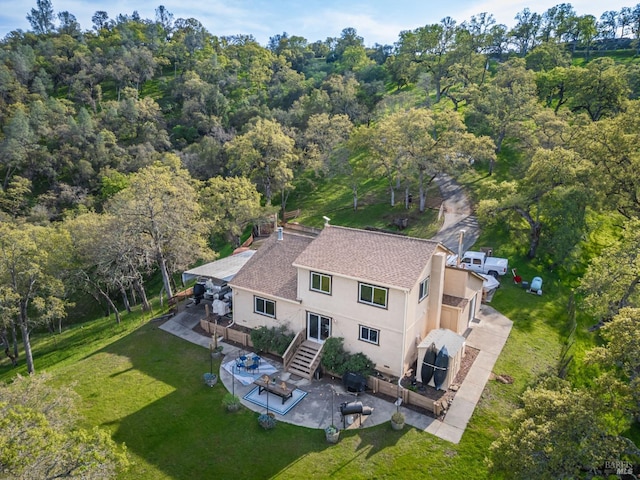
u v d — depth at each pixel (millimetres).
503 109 69438
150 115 97062
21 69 109062
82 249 38781
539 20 120562
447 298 30391
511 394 25031
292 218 63469
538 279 38688
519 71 77688
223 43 175375
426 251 26938
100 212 71500
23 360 41312
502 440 16578
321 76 131875
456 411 23609
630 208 41875
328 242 29547
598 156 41750
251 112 93438
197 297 36781
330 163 65250
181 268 41094
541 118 62500
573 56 119625
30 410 13922
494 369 27375
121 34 146375
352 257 27625
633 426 24578
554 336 32250
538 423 16328
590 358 17344
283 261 32250
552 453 14750
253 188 54562
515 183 46312
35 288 37219
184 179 47719
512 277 40906
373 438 21828
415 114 55344
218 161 72438
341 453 20938
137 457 21109
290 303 29328
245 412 23969
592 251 46938
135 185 38750
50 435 13297
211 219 49250
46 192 78688
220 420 23422
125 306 48875
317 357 26891
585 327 34969
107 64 123062
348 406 22281
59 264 37594
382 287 25438
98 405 24844
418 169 55781
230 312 34750
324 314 28047
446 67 95562
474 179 65688
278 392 24344
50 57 121125
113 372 28188
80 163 79375
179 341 31797
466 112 83562
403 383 25734
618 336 16594
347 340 27656
